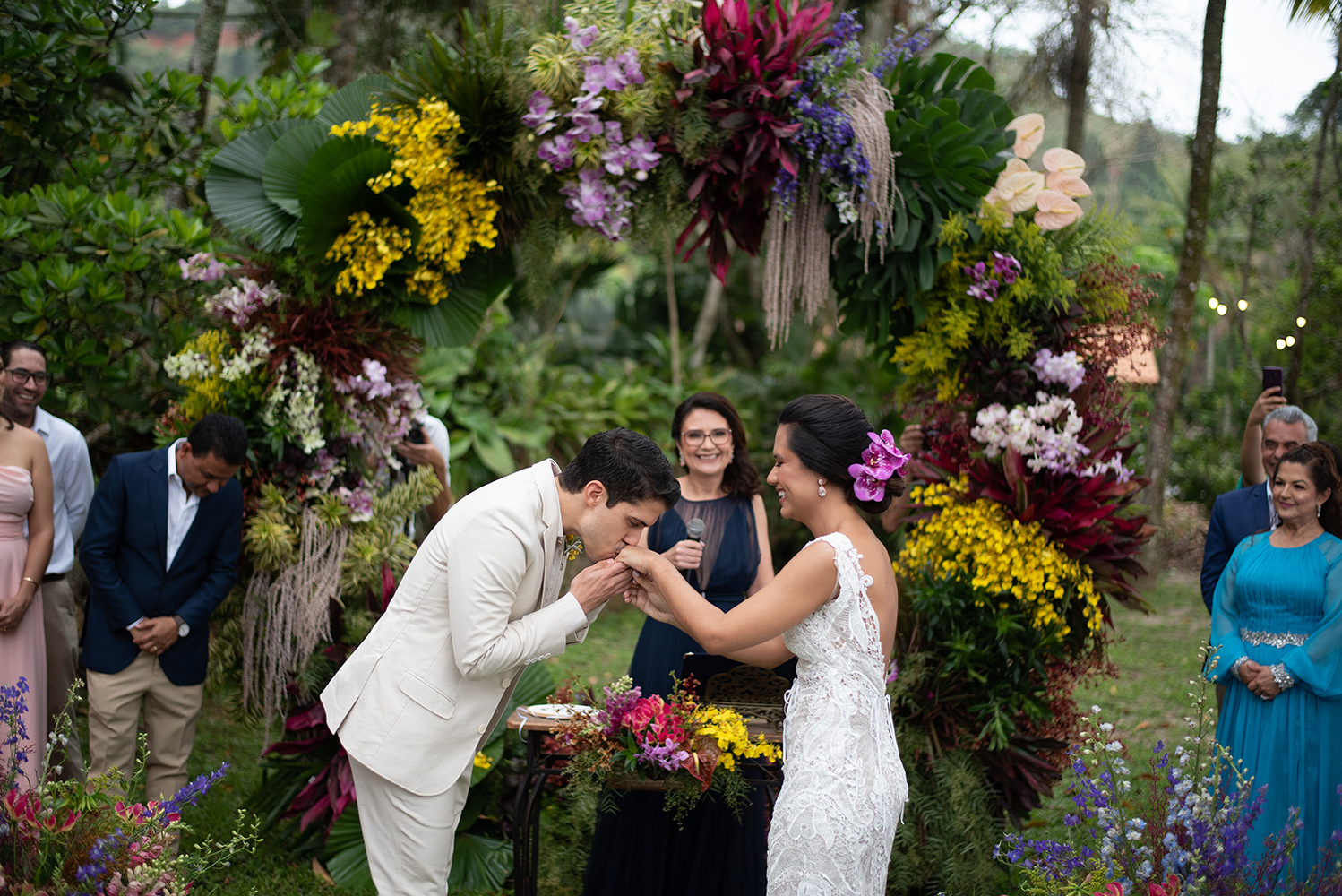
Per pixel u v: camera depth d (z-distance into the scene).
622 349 12.95
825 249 3.49
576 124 3.37
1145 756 4.71
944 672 3.40
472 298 3.78
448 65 3.43
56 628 3.71
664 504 2.35
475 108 3.45
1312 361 10.88
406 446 4.02
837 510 2.32
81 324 4.50
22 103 4.67
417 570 2.42
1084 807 2.49
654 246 3.63
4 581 3.35
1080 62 10.03
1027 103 10.70
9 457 3.37
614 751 2.63
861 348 9.34
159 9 6.38
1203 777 2.61
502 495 2.35
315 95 5.17
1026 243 3.49
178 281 4.54
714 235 3.58
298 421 3.58
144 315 4.51
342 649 3.69
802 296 3.62
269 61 8.84
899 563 3.69
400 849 2.38
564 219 3.63
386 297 3.68
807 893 2.04
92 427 5.20
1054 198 3.55
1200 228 8.51
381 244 3.49
